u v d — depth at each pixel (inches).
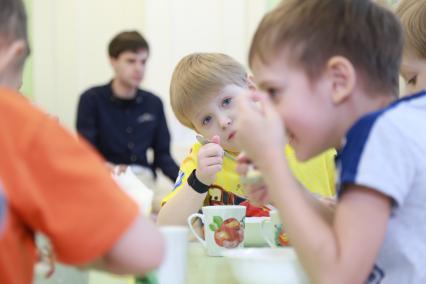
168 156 143.3
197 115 67.2
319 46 34.2
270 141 33.4
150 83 149.6
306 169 66.2
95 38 150.0
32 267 29.6
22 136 26.8
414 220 33.4
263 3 146.3
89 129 138.6
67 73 148.7
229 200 66.6
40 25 147.3
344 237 31.4
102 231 26.9
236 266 36.3
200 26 149.1
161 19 149.1
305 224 32.0
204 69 66.4
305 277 34.7
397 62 37.2
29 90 147.3
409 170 32.2
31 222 27.3
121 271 29.0
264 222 51.6
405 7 50.0
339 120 34.9
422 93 36.1
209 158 59.2
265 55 35.2
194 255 50.3
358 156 32.1
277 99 35.2
